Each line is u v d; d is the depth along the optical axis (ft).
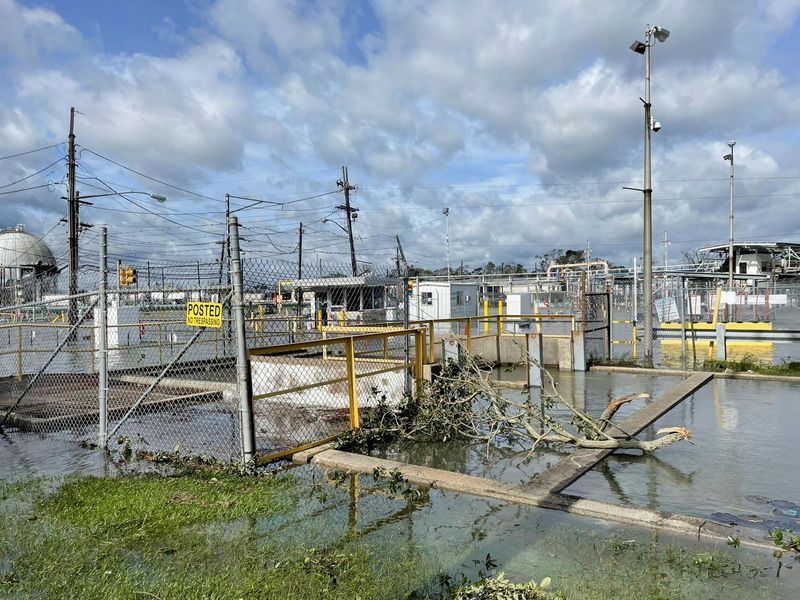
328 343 23.06
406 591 11.35
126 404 31.27
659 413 27.71
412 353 38.65
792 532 14.24
